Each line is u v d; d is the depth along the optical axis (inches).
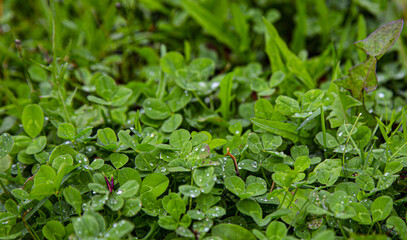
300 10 32.4
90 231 24.4
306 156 25.8
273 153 26.3
